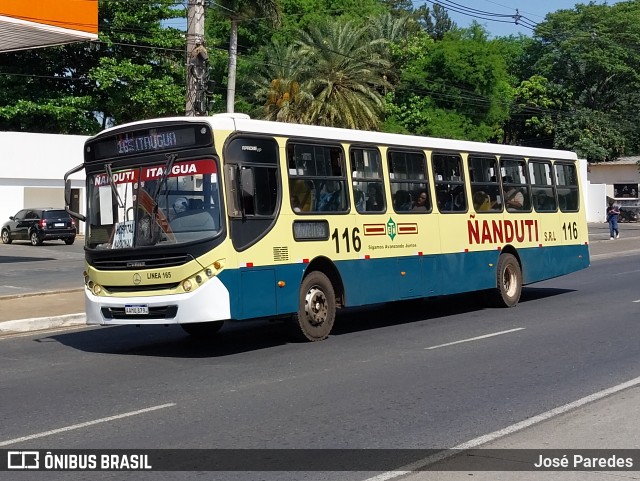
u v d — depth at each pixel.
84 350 13.23
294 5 66.81
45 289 21.53
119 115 59.12
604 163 74.00
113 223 12.45
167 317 11.78
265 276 12.30
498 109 67.62
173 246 11.75
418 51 67.06
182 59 59.31
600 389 9.49
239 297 11.87
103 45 57.31
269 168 12.58
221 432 7.86
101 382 10.45
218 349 12.91
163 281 11.82
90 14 25.14
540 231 18.72
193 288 11.62
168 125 12.11
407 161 15.29
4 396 9.70
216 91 62.06
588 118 75.06
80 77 58.38
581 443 7.34
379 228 14.45
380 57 62.16
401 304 18.02
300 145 13.15
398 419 8.27
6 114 52.91
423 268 15.36
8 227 43.31
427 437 7.61
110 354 12.74
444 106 67.06
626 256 32.50
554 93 76.62
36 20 23.67
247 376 10.59
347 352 12.30
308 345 13.03
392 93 65.38
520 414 8.41
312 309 13.29
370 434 7.73
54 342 14.23
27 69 57.12
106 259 12.37
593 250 34.16
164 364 11.66
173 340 14.06
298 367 11.15
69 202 13.00
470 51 65.06
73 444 7.54
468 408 8.70
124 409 8.90
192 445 7.43
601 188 66.50
